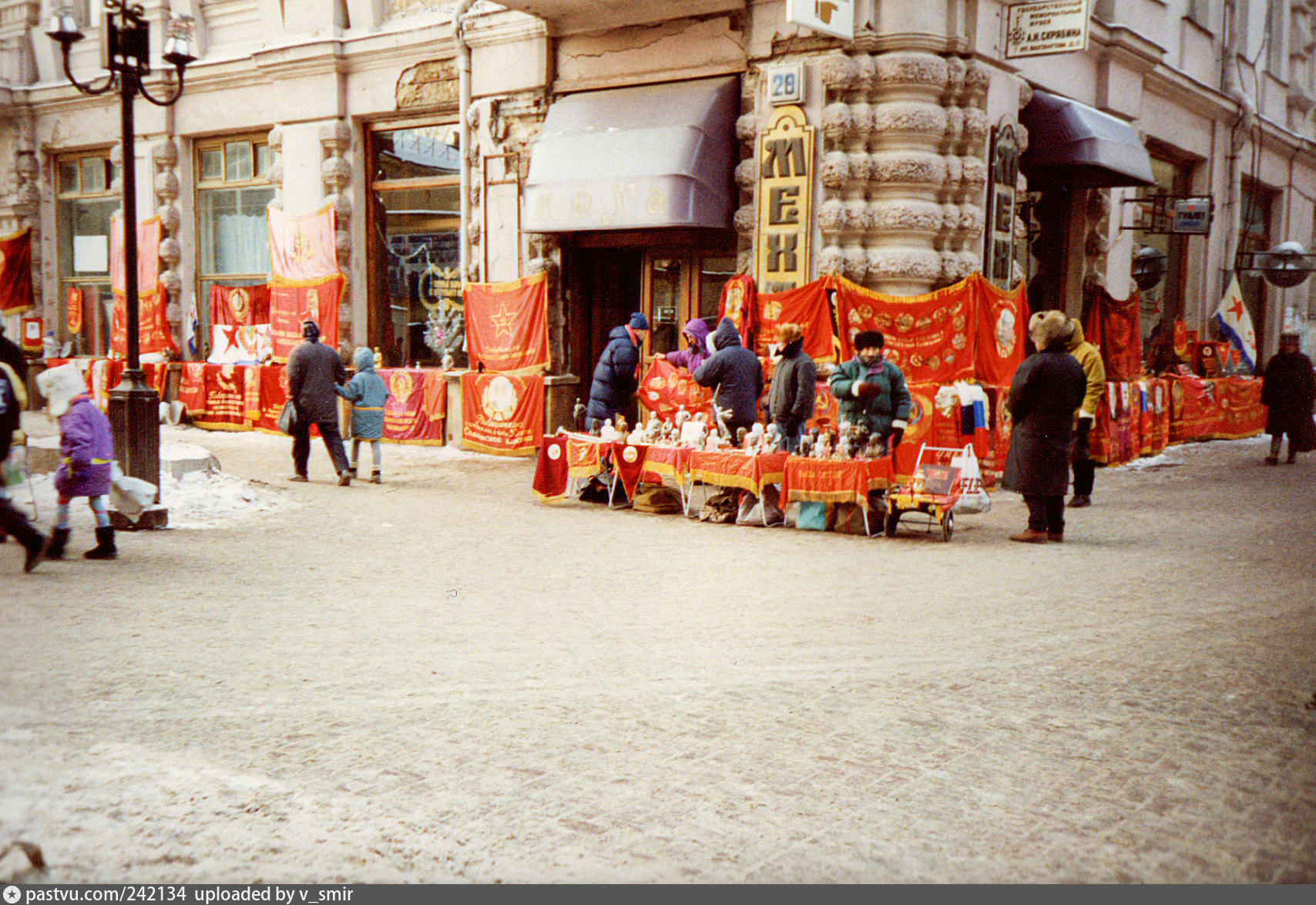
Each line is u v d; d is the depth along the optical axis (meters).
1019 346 11.89
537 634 5.74
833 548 8.27
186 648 5.37
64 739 4.12
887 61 10.95
